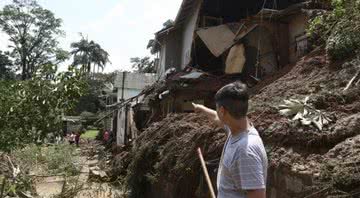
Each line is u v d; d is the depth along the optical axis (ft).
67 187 35.19
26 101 23.57
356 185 14.07
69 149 53.52
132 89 102.12
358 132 17.89
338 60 28.96
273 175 18.37
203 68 54.44
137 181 36.52
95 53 221.46
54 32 183.32
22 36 178.19
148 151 35.09
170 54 65.62
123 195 37.76
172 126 33.42
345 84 24.75
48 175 38.78
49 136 25.40
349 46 28.22
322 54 33.40
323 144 17.99
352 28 28.48
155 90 51.01
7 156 33.45
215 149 23.52
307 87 26.76
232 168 8.64
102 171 48.11
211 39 46.93
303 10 37.88
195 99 43.70
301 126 19.34
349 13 28.09
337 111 20.85
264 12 41.39
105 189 39.45
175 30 65.72
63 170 45.03
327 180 14.89
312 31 33.06
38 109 23.79
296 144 18.85
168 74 52.75
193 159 25.80
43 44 182.60
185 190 26.96
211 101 43.14
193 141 26.89
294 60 41.75
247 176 8.35
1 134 23.31
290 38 43.06
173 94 44.24
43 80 24.09
